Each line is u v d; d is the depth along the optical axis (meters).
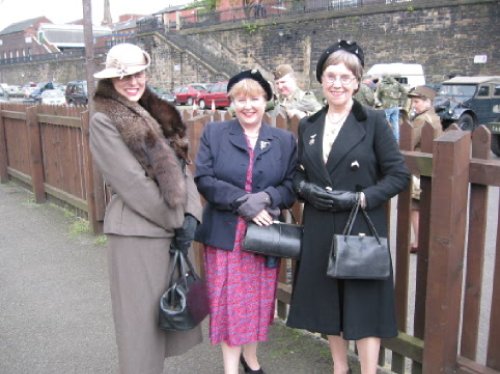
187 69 33.28
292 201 2.84
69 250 5.39
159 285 2.55
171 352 2.73
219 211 2.81
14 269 4.92
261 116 2.81
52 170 7.14
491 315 2.59
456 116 13.50
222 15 31.75
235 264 2.76
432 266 2.53
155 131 2.46
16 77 57.97
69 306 4.11
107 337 3.62
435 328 2.57
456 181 2.41
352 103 2.58
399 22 23.86
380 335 2.54
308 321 2.66
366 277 2.37
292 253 2.65
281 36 28.31
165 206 2.44
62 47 72.75
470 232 2.58
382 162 2.49
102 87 2.48
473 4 21.62
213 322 2.82
